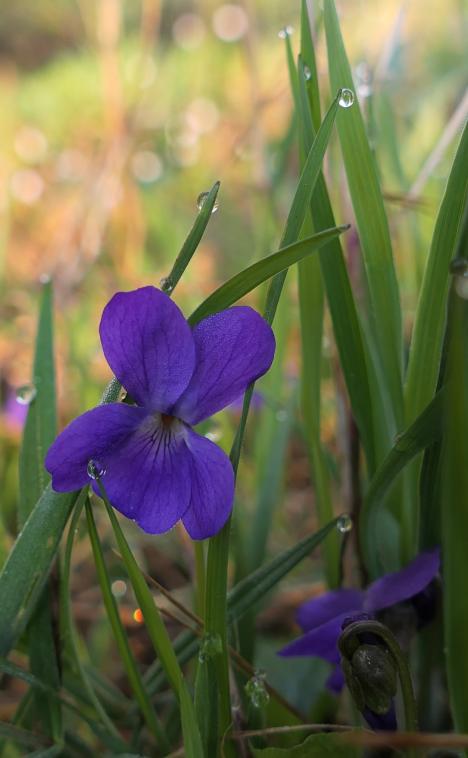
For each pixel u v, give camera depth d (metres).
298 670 0.18
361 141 0.15
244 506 0.21
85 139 0.55
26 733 0.15
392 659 0.14
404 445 0.14
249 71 0.32
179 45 0.58
